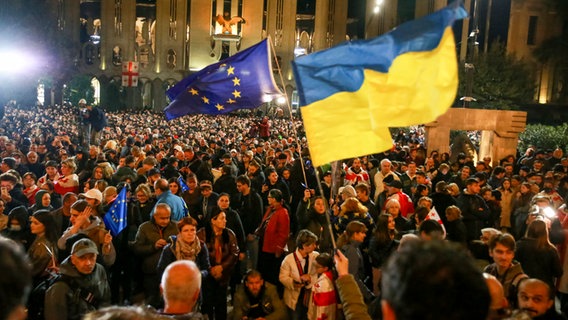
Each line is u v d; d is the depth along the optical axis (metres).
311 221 7.94
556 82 53.69
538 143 23.38
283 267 6.32
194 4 65.19
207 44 65.75
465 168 11.45
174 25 66.31
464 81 35.41
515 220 9.13
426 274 1.45
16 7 32.06
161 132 27.45
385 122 3.74
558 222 7.34
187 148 12.94
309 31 72.75
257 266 8.33
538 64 54.12
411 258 1.51
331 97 3.84
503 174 12.03
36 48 36.69
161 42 66.12
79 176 11.03
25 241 6.41
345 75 3.83
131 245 6.47
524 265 5.95
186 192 8.67
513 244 4.68
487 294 1.47
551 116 51.28
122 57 65.12
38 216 5.53
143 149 14.93
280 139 23.11
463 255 1.54
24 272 1.48
